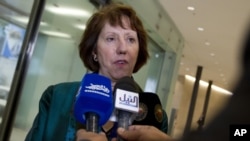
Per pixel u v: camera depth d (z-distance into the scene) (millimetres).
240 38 159
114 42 835
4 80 2666
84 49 917
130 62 831
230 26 5656
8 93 2674
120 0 3961
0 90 2670
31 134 769
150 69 6207
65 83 858
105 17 863
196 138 156
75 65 3488
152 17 5332
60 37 3395
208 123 156
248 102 148
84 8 3559
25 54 2764
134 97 626
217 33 6305
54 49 3344
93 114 538
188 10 5523
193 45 7852
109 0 3689
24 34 2760
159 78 6570
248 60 152
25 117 3061
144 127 398
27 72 2812
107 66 831
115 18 847
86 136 445
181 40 7320
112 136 579
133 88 679
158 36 5832
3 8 2613
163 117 771
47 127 761
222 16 5348
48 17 3199
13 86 2686
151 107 689
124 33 839
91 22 898
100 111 543
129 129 407
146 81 5992
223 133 149
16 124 2918
